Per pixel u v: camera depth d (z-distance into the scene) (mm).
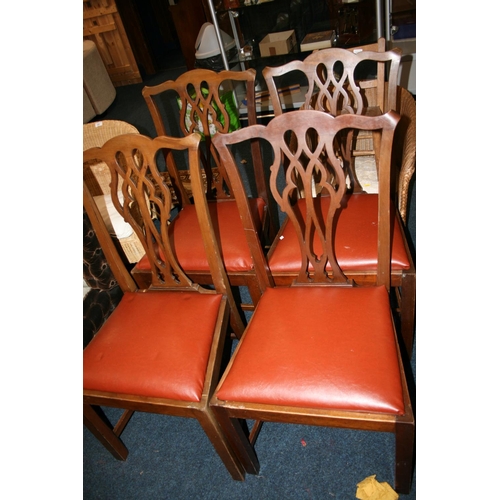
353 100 1721
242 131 954
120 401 1031
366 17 2768
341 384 874
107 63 5121
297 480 1164
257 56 3125
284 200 1031
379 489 1064
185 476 1252
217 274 1181
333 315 1024
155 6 5762
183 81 1422
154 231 1164
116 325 1176
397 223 1277
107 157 1065
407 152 1354
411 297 1188
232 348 1613
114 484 1277
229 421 992
